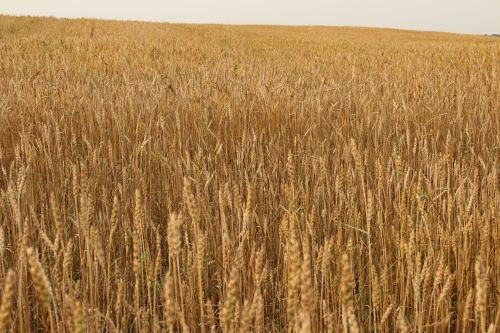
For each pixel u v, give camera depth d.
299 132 5.01
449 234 2.37
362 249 2.69
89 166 3.73
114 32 27.11
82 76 7.64
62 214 3.05
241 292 2.30
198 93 5.79
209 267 2.68
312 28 53.84
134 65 9.62
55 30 29.30
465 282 2.34
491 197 2.68
